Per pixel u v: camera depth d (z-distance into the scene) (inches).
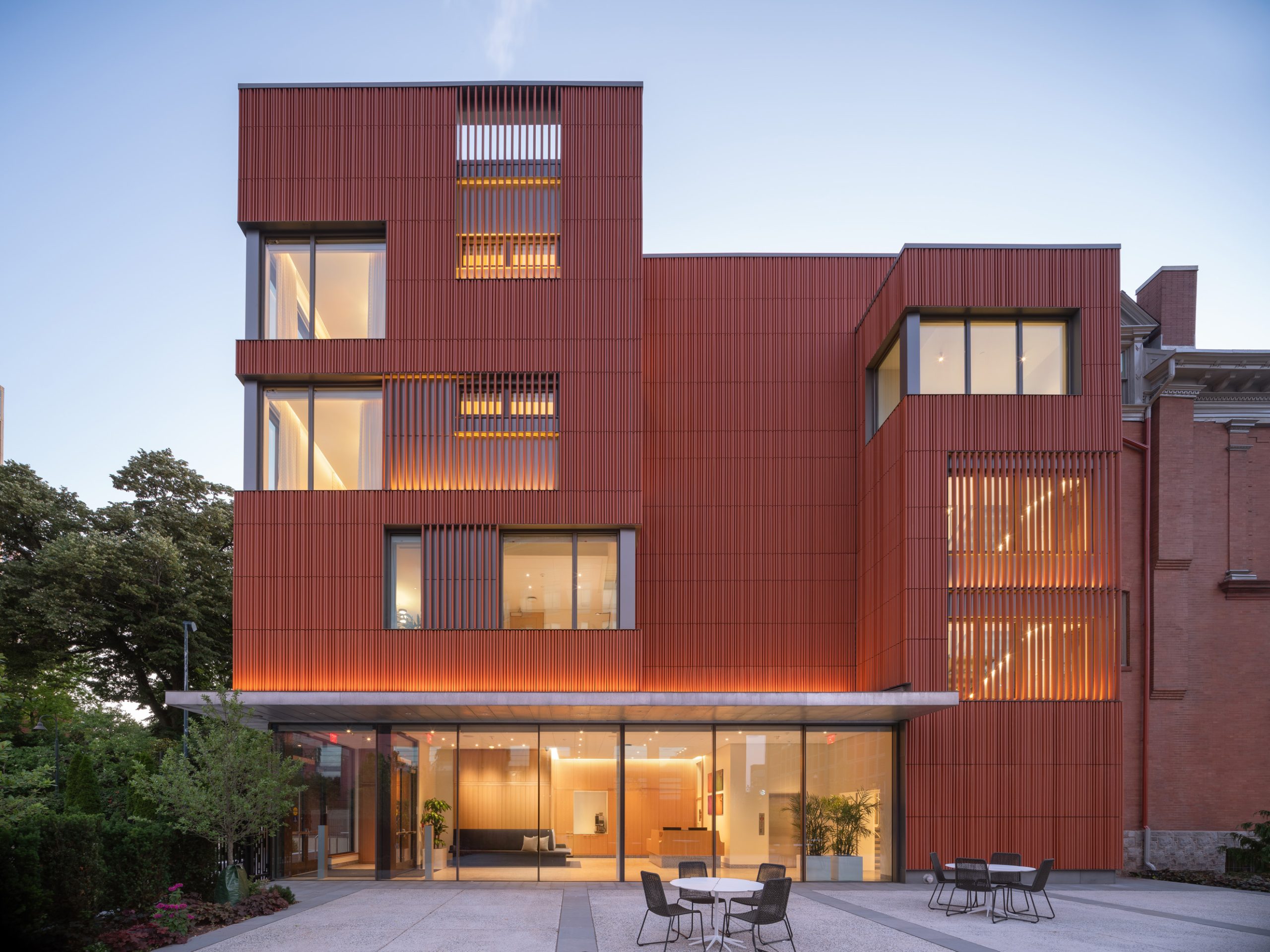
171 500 1365.7
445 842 721.6
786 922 444.5
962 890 621.0
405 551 752.3
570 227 785.6
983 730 700.7
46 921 438.9
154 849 517.7
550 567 757.3
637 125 797.9
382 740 734.5
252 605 731.4
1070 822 695.1
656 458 838.5
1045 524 716.0
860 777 730.2
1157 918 534.9
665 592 820.6
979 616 708.0
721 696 649.6
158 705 1333.7
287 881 709.3
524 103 801.6
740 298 860.0
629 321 773.9
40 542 1264.8
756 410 845.8
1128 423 861.8
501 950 430.6
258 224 779.4
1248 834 808.3
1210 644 842.2
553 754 733.9
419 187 784.9
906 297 729.6
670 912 438.9
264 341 763.4
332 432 771.4
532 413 764.6
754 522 831.7
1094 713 701.3
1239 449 861.8
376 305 784.9
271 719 729.6
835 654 816.3
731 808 729.6
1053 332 746.2
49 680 1269.7
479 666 726.5
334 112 791.1
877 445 784.9
